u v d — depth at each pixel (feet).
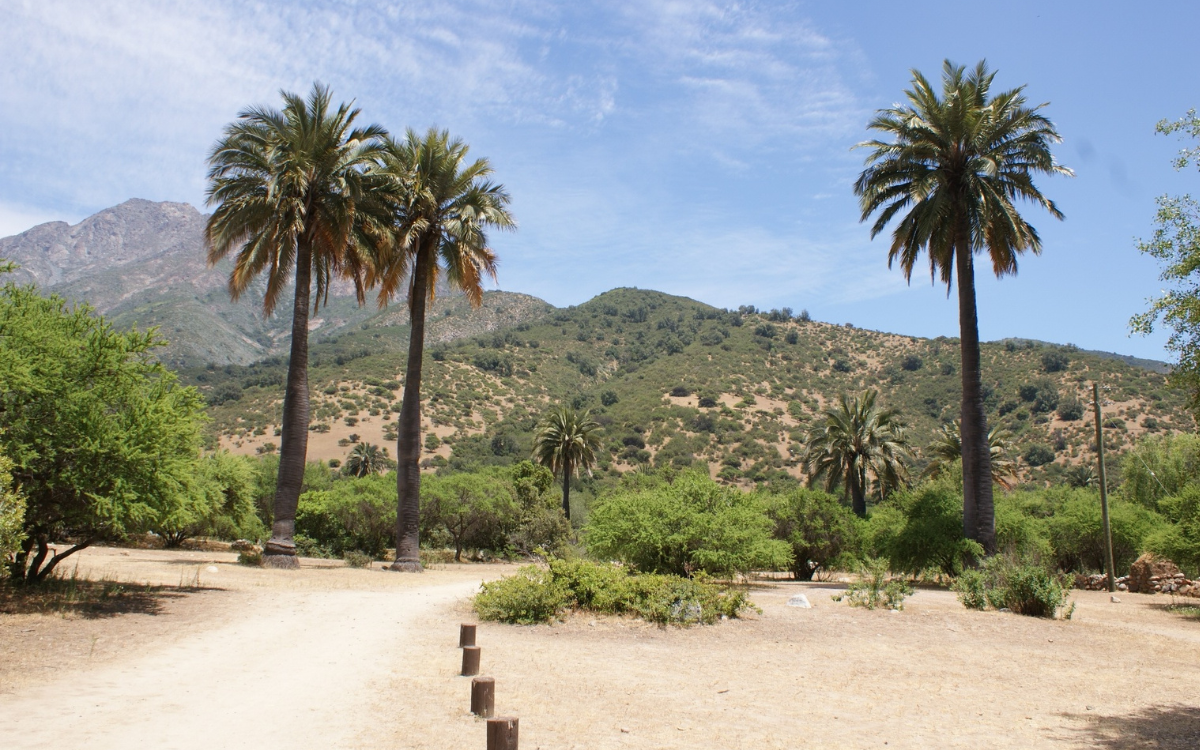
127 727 19.76
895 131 83.51
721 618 46.85
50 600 38.17
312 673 27.89
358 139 74.95
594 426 184.55
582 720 23.16
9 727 19.10
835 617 49.85
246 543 120.98
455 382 364.17
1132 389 245.24
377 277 81.82
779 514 95.14
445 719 22.30
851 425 126.21
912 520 86.84
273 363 479.82
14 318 40.01
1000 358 306.76
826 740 22.12
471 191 83.76
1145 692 30.53
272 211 69.92
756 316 491.31
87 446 38.40
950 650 39.96
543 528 142.41
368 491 120.78
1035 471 213.66
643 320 548.31
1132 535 97.50
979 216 78.84
